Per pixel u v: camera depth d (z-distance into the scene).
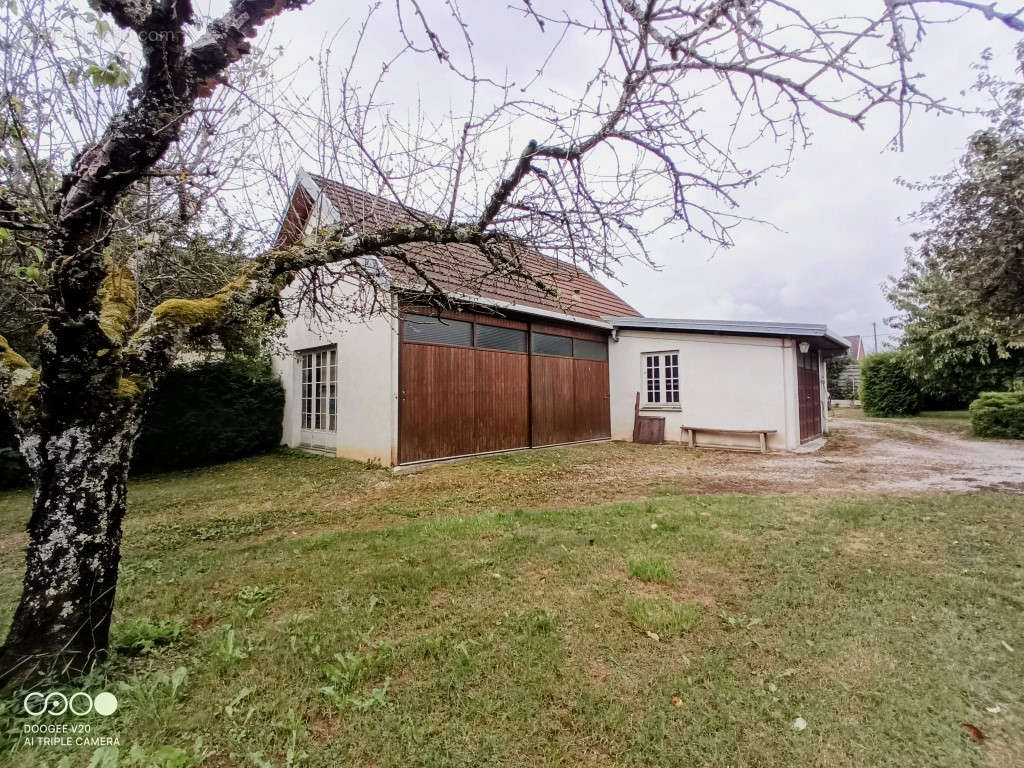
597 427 12.01
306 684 2.21
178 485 7.47
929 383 16.72
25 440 2.25
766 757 1.78
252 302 2.92
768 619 2.78
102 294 2.75
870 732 1.90
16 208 2.03
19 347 5.87
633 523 4.62
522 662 2.36
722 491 6.25
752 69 1.99
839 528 4.38
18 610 2.20
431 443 8.36
